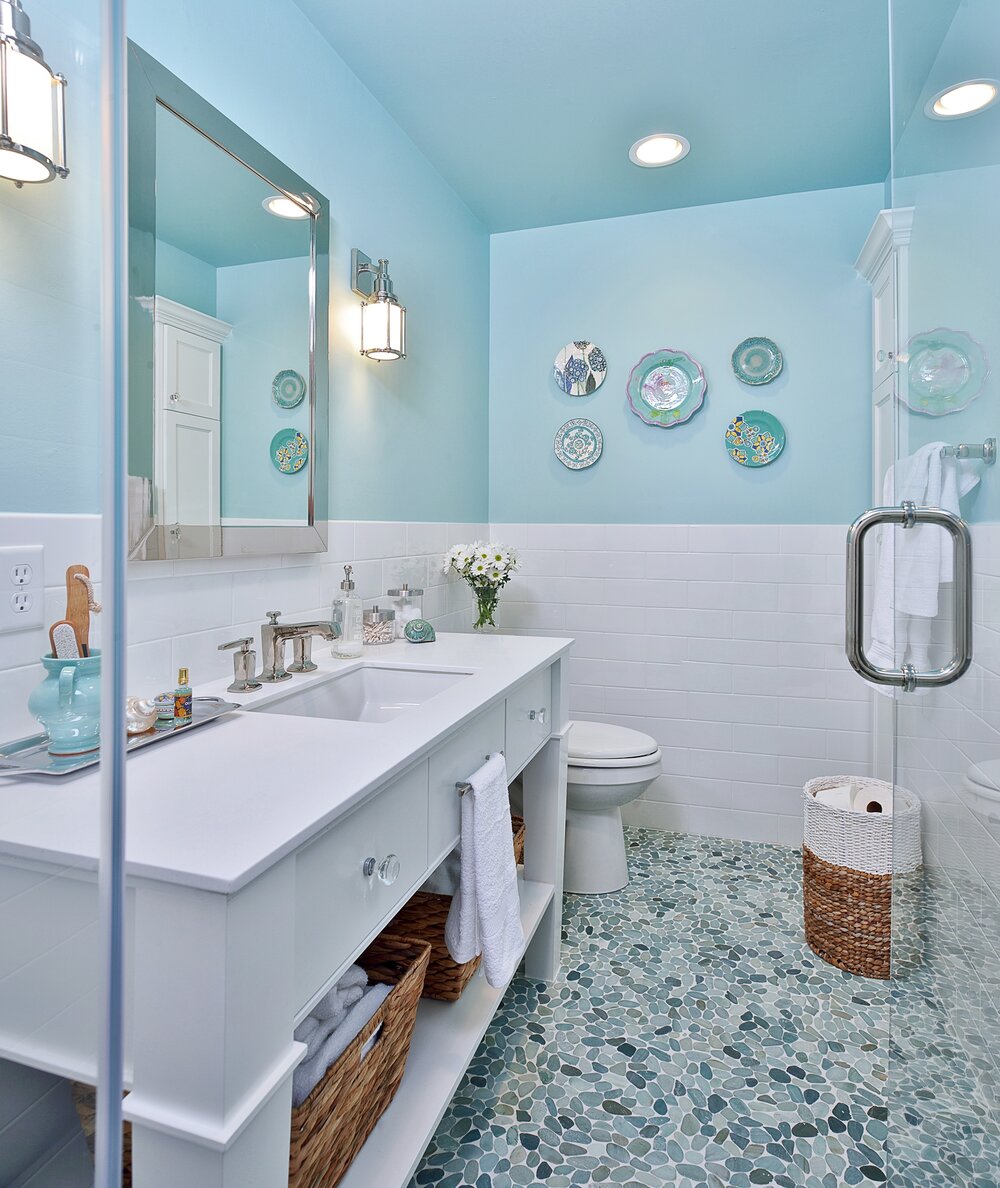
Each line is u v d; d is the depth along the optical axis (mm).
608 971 1973
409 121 2277
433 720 1173
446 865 1522
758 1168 1336
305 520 1764
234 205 1500
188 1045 669
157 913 679
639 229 2967
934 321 998
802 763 2818
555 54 1967
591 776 2326
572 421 3066
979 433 874
